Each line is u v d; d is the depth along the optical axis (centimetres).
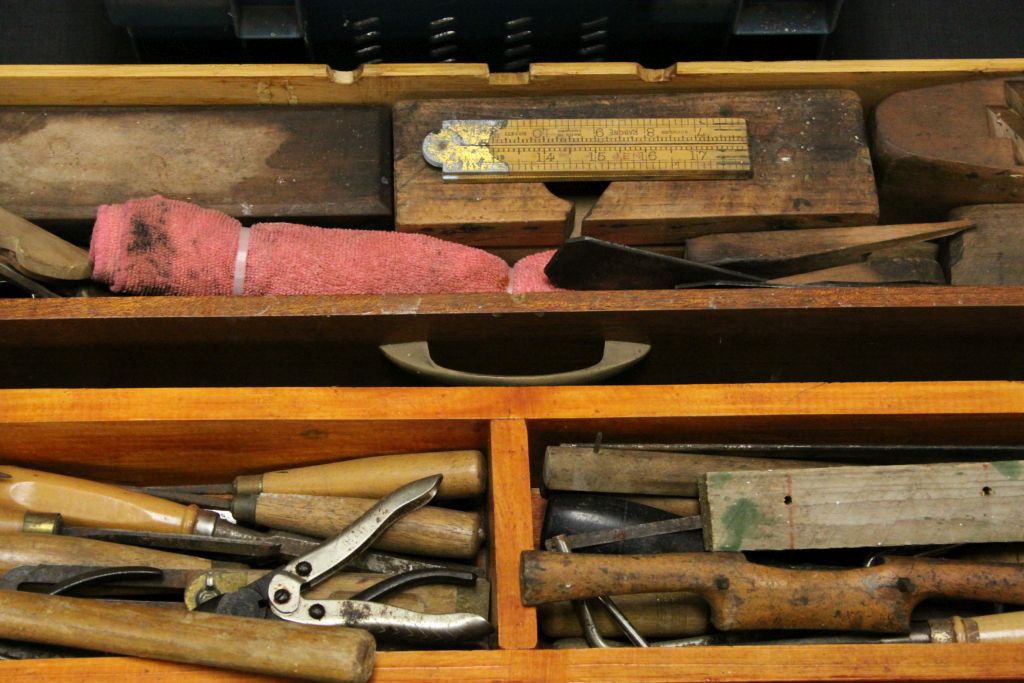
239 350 162
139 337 157
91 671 130
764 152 173
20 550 144
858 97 178
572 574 138
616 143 171
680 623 150
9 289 170
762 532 146
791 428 155
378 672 132
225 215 165
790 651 135
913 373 177
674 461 156
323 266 163
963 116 175
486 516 159
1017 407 152
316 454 158
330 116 173
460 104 174
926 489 148
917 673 134
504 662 133
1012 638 142
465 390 150
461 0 180
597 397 150
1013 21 217
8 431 150
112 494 153
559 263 162
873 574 142
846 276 170
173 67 170
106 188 168
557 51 190
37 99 172
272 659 128
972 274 171
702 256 170
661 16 184
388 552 153
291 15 181
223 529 153
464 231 171
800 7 187
